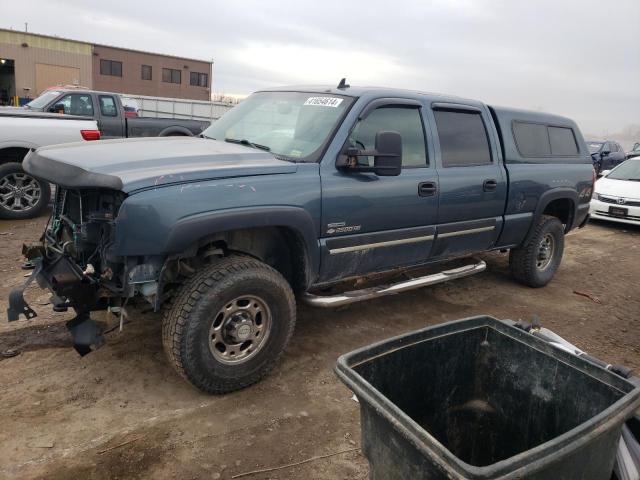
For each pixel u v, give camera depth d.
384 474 1.80
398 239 4.27
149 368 3.70
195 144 4.02
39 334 4.08
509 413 2.38
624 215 10.48
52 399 3.27
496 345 2.42
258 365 3.49
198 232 3.09
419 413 2.34
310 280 3.82
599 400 2.02
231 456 2.88
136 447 2.89
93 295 3.18
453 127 4.78
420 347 2.26
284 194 3.48
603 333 5.03
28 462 2.72
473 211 4.89
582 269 7.37
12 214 7.64
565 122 6.21
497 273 6.71
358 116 3.99
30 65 35.88
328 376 3.80
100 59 42.69
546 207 6.20
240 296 3.30
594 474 1.75
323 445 3.03
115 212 3.05
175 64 46.06
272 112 4.44
